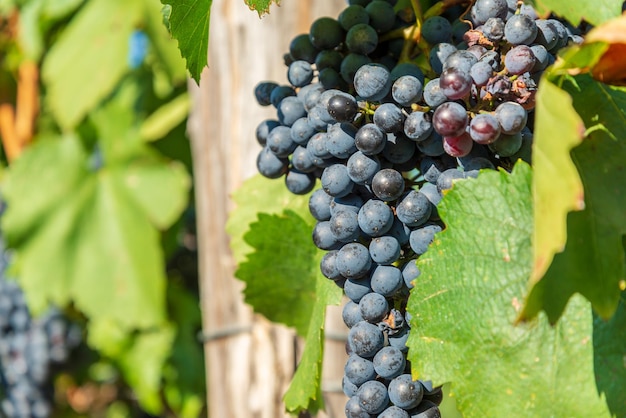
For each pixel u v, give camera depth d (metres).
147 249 1.40
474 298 0.59
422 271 0.59
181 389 1.58
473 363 0.59
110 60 1.27
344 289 0.61
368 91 0.59
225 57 0.89
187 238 1.66
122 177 1.42
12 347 1.48
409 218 0.59
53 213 1.42
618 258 0.55
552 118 0.51
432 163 0.60
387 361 0.59
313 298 0.72
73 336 1.53
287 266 0.71
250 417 0.90
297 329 0.73
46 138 1.45
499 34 0.58
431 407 0.60
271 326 0.89
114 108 1.43
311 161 0.63
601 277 0.55
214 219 0.92
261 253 0.71
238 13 0.88
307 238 0.70
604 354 0.59
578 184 0.50
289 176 0.65
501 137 0.58
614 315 0.59
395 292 0.59
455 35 0.62
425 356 0.59
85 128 1.44
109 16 1.29
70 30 1.32
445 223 0.59
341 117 0.59
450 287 0.59
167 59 1.24
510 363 0.59
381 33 0.64
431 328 0.59
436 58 0.60
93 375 1.76
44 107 1.50
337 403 0.84
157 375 1.56
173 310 1.60
